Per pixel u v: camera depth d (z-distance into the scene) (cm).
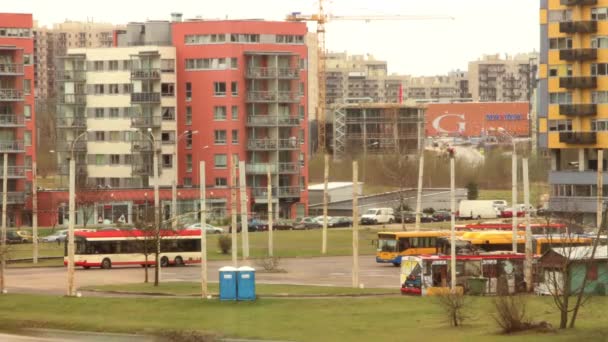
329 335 11800
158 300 14300
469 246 19050
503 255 15438
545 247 18762
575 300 13562
